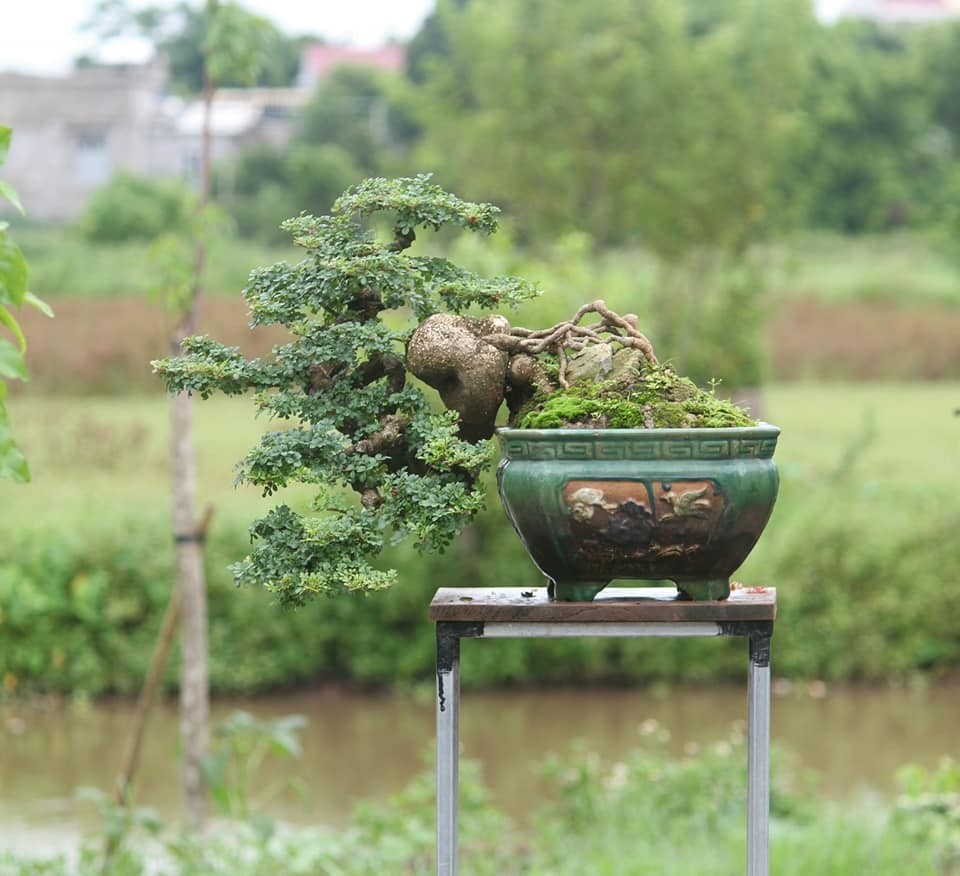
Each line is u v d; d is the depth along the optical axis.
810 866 5.47
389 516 2.65
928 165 39.44
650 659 10.59
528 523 2.60
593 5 16.03
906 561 10.77
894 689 10.60
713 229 15.30
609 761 8.82
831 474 12.98
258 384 2.73
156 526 10.48
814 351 25.36
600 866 5.58
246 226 32.81
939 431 18.34
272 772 8.75
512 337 2.78
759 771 2.58
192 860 5.58
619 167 15.76
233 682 10.31
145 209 31.80
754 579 10.60
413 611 10.43
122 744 9.34
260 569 2.66
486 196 16.69
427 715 10.07
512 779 8.48
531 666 10.67
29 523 10.92
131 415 18.84
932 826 5.90
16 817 7.72
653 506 2.54
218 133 43.94
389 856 5.73
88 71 44.44
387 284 2.69
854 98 37.88
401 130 38.81
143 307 24.59
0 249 2.84
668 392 2.71
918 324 26.61
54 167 44.38
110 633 10.19
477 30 16.42
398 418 2.72
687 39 16.73
